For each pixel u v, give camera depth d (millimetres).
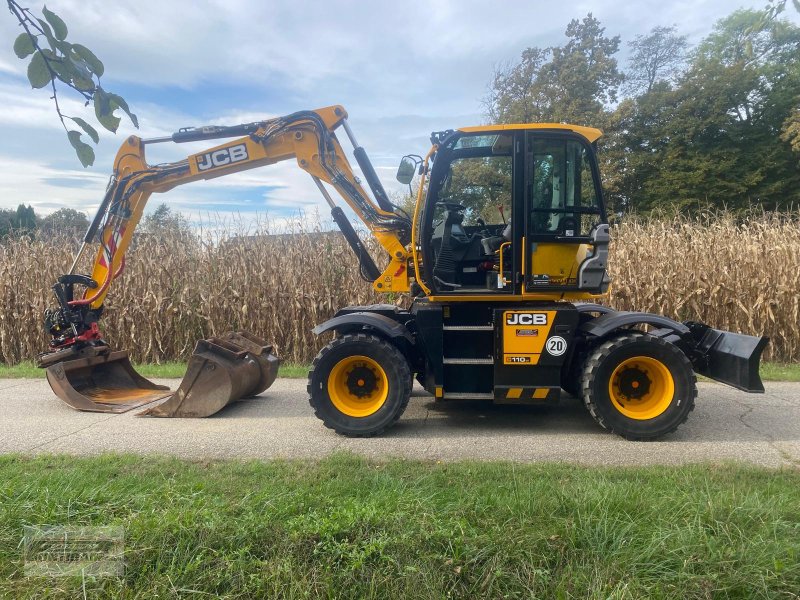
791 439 5344
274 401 7082
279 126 6461
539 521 3143
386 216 6309
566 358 5668
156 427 5855
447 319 5840
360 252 6641
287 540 2941
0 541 3041
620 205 27094
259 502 3408
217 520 3102
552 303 5781
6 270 10453
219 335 10117
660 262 9992
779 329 9711
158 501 3420
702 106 26281
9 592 2740
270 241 10594
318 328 5738
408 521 3068
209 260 10219
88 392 6934
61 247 11000
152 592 2709
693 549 2826
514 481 3971
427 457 4875
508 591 2691
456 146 5688
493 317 5605
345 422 5543
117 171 6723
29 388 7867
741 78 25859
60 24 1654
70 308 6676
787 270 9633
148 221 10914
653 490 3652
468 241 5934
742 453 4922
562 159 5562
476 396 5660
